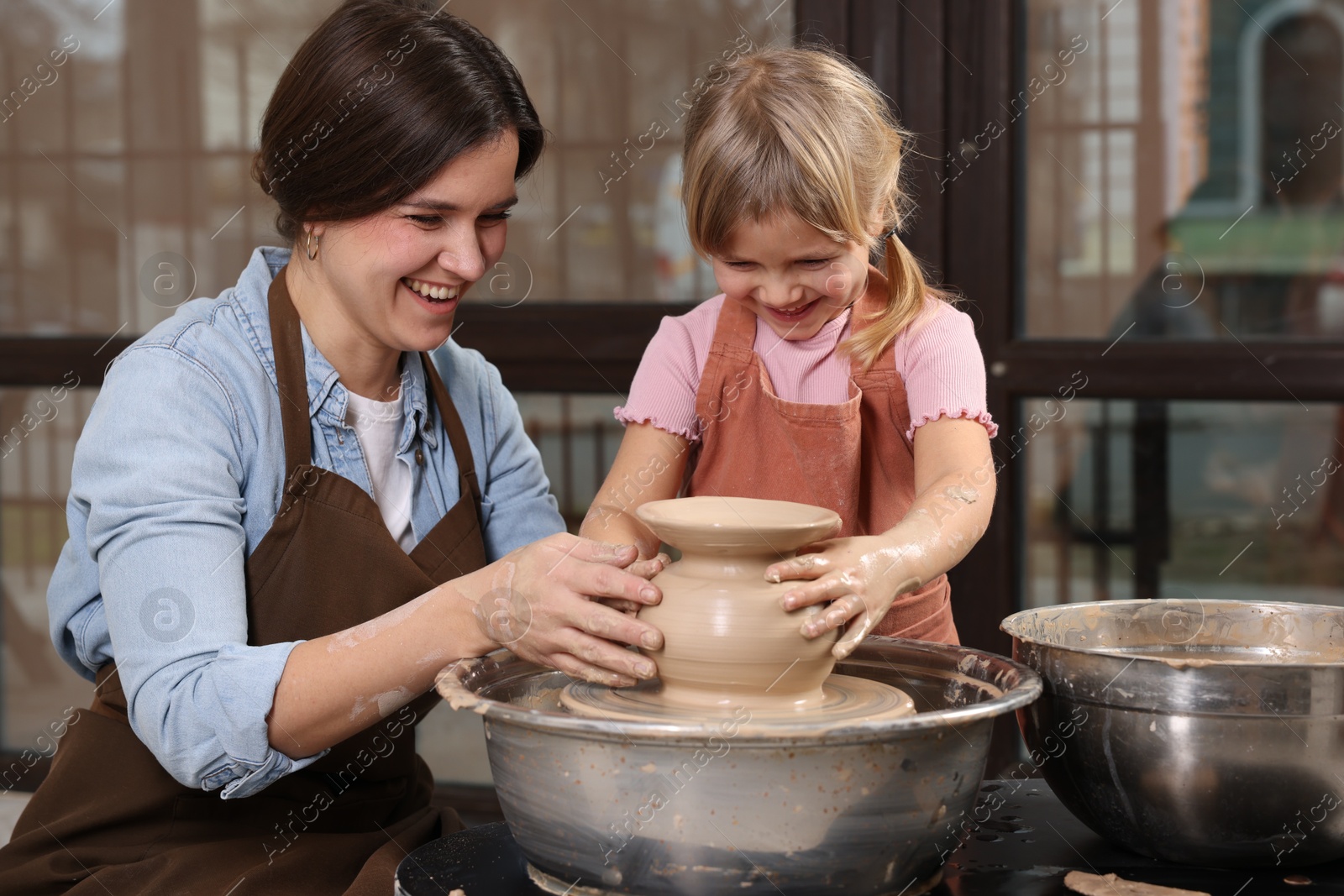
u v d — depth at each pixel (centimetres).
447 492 139
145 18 247
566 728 83
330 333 127
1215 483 223
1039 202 224
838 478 139
